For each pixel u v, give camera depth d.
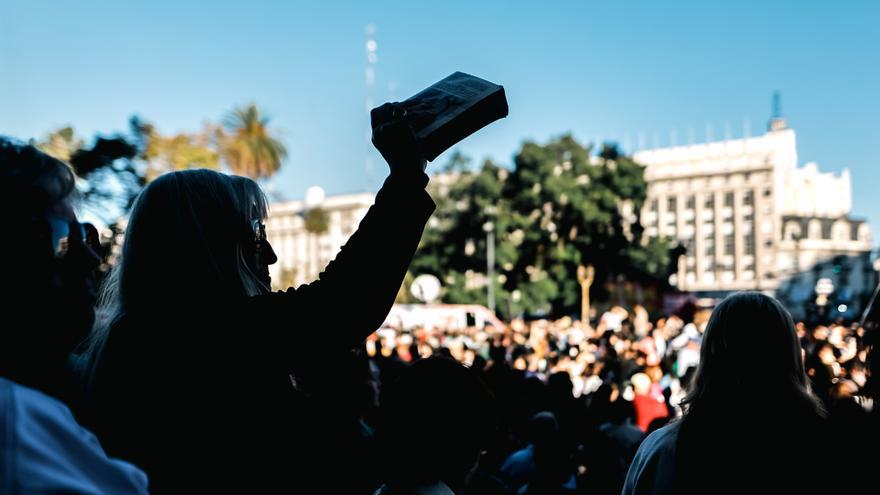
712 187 111.38
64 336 1.09
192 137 33.19
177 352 1.47
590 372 11.59
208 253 1.60
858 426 2.29
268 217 1.79
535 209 56.22
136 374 1.47
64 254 1.09
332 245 104.19
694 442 2.32
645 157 117.75
